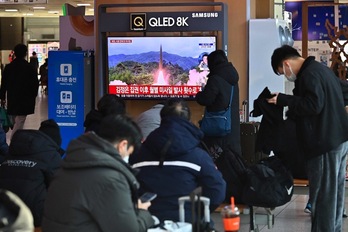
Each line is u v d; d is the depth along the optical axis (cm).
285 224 735
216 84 748
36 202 538
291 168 646
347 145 591
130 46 958
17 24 3400
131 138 377
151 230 390
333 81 577
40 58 3406
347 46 1364
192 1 1002
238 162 595
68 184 355
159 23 941
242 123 838
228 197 596
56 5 2478
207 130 758
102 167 354
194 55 946
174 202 434
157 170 437
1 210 255
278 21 980
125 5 958
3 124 1000
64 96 1040
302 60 593
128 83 963
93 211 350
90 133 368
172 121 444
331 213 582
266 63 970
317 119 572
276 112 612
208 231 389
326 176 577
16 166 546
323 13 1567
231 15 978
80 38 1184
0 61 3144
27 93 1180
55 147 561
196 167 438
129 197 358
